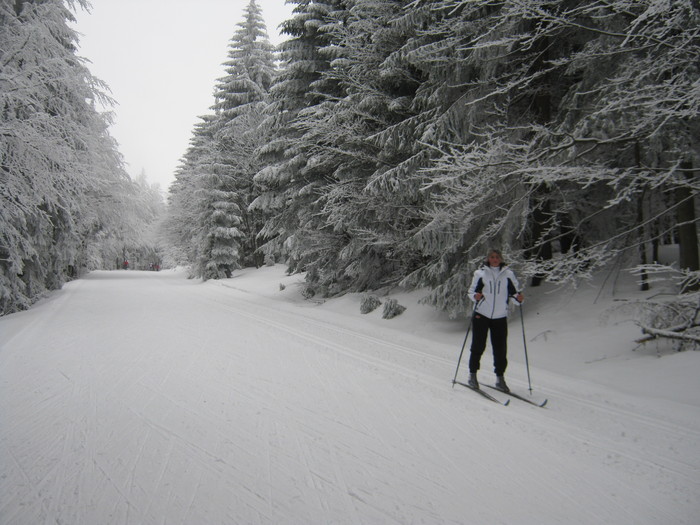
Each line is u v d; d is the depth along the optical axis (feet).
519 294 14.93
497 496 8.11
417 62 24.06
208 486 8.30
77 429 11.00
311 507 7.62
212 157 80.79
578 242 29.60
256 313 35.35
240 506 7.62
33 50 32.32
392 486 8.40
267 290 56.59
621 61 18.60
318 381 15.56
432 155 25.63
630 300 20.42
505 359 14.89
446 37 23.71
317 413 12.35
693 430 11.58
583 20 20.99
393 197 29.84
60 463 9.18
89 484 8.33
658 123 16.55
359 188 34.68
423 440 10.64
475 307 15.28
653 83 16.87
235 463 9.25
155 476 8.66
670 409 13.10
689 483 8.74
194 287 66.49
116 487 8.23
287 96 44.24
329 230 42.68
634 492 8.37
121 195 77.82
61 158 32.58
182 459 9.40
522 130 22.41
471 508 7.68
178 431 10.93
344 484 8.44
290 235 49.01
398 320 29.84
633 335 19.21
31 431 10.87
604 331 20.39
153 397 13.55
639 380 15.56
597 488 8.50
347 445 10.24
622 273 25.93
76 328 26.68
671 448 10.44
